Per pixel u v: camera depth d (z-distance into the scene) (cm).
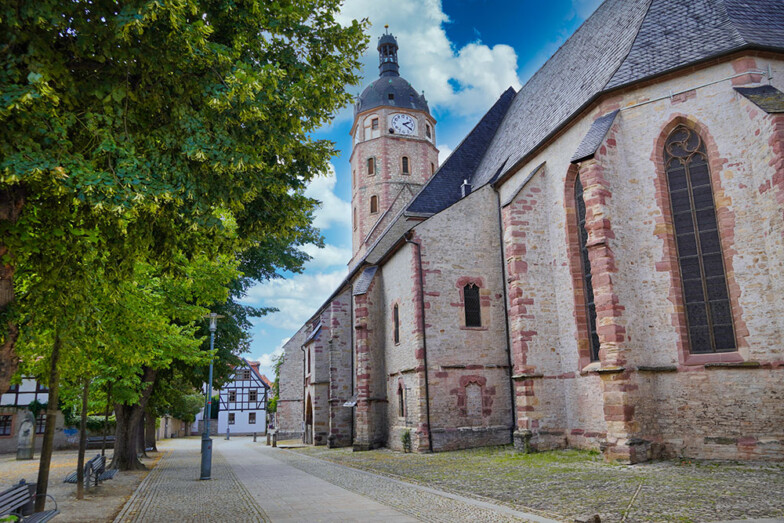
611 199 1566
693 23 1677
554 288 1894
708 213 1505
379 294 2752
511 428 2136
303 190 1068
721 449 1375
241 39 849
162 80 721
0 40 578
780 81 1489
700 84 1541
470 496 1077
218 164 714
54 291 741
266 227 1012
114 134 664
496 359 2186
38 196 707
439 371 2120
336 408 3138
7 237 625
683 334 1483
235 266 1755
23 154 558
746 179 1441
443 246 2231
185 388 3516
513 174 2205
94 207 620
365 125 4388
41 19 570
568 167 1850
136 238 796
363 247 3959
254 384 7938
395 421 2445
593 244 1542
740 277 1422
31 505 845
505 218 1947
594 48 2139
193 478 1708
